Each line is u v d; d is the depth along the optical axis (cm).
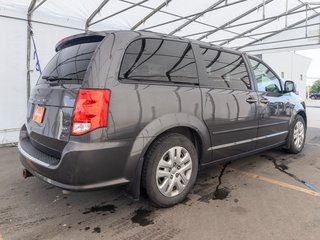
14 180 360
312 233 230
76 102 221
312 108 1689
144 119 242
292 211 268
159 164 261
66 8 677
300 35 1110
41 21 645
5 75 600
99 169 222
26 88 632
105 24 796
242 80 350
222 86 318
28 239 225
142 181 258
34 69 642
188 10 841
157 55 266
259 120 365
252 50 1283
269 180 350
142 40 260
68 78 247
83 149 215
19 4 600
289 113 436
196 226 242
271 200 293
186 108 273
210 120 297
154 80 258
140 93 242
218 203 286
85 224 248
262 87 384
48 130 247
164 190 268
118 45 242
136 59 250
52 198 302
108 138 223
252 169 394
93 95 219
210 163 314
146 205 283
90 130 217
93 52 240
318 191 316
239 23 1001
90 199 298
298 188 325
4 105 604
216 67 319
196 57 300
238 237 225
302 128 484
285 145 452
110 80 228
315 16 1059
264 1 849
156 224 246
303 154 475
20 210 275
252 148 366
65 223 250
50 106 249
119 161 231
